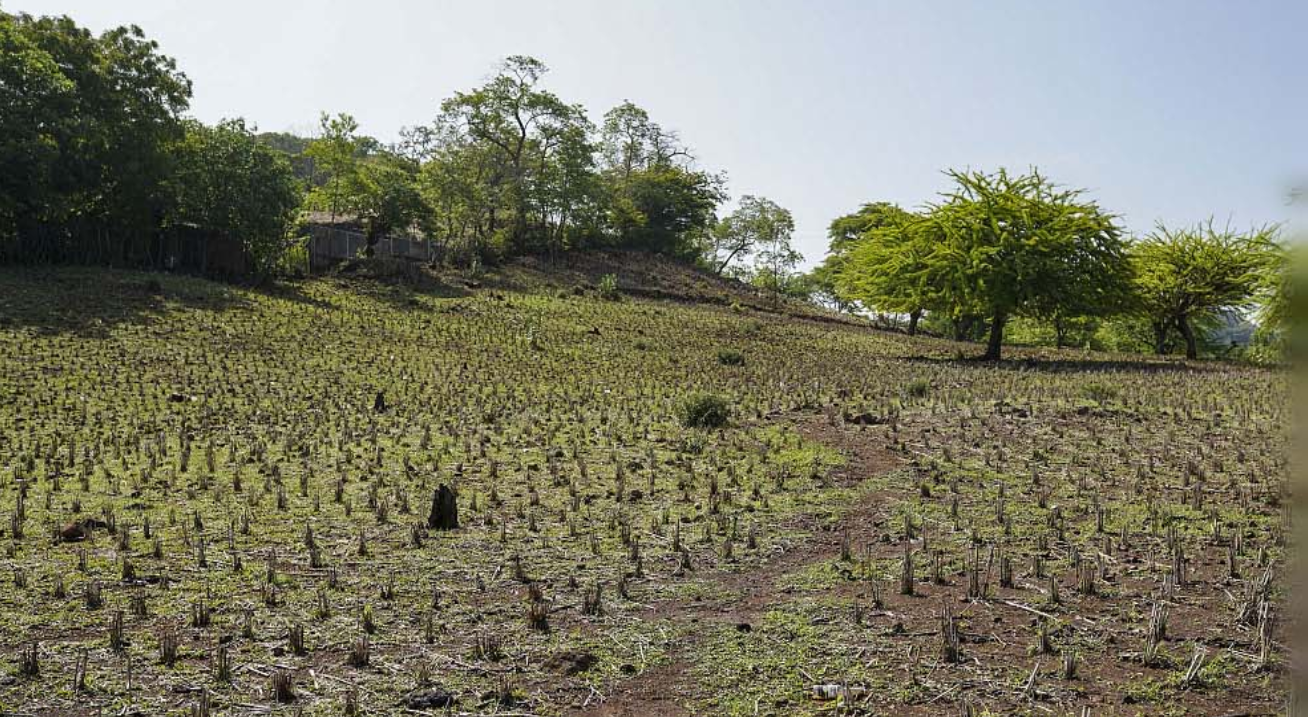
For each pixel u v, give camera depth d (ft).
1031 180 124.06
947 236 126.31
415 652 22.26
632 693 20.45
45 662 21.17
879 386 84.53
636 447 51.39
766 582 28.45
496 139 218.18
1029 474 43.37
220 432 55.47
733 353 108.88
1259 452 47.88
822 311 209.67
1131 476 42.73
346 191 166.30
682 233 262.06
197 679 20.49
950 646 22.16
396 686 20.39
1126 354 156.56
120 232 131.85
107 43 132.26
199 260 137.49
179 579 27.22
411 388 78.59
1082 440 52.29
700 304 184.85
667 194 246.06
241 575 27.71
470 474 43.96
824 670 21.54
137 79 131.13
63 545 30.48
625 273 203.72
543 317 138.51
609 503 38.14
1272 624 23.53
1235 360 145.59
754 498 39.19
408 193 168.14
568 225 219.20
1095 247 122.72
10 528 32.53
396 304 134.51
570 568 29.25
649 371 96.94
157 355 85.46
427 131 221.25
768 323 164.04
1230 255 149.79
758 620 24.93
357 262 159.12
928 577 28.37
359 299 134.82
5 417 58.08
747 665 21.90
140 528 32.91
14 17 128.67
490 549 31.14
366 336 107.76
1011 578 27.63
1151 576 27.99
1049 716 19.27
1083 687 20.56
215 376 78.79
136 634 22.90
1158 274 152.76
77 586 26.30
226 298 117.91
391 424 59.41
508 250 203.21
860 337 159.12
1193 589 26.81
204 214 135.44
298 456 48.01
